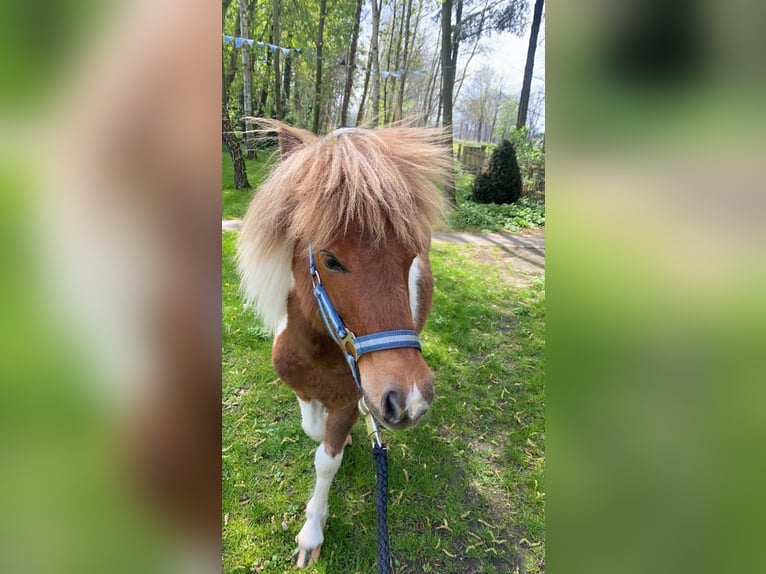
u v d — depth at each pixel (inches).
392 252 51.9
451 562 79.1
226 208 294.4
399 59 523.8
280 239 63.4
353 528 82.7
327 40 501.4
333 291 53.6
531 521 87.0
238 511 84.7
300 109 521.0
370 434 62.1
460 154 476.1
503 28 482.9
